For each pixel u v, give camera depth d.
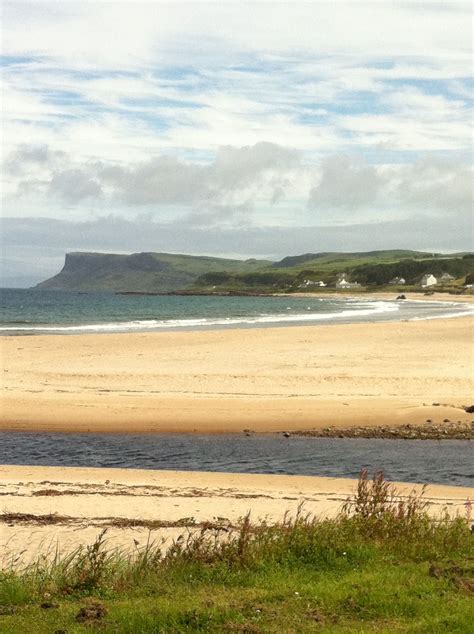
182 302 169.75
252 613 7.54
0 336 50.84
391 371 32.66
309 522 11.90
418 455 19.20
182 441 20.61
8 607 8.02
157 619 7.34
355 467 17.86
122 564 9.48
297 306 135.75
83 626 7.34
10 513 12.73
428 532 10.54
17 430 21.75
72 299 188.12
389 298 192.75
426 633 6.92
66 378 30.27
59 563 9.73
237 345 44.50
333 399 25.97
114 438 20.94
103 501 13.79
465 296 189.12
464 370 33.16
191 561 9.36
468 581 8.56
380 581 8.54
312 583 8.55
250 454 19.16
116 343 45.53
